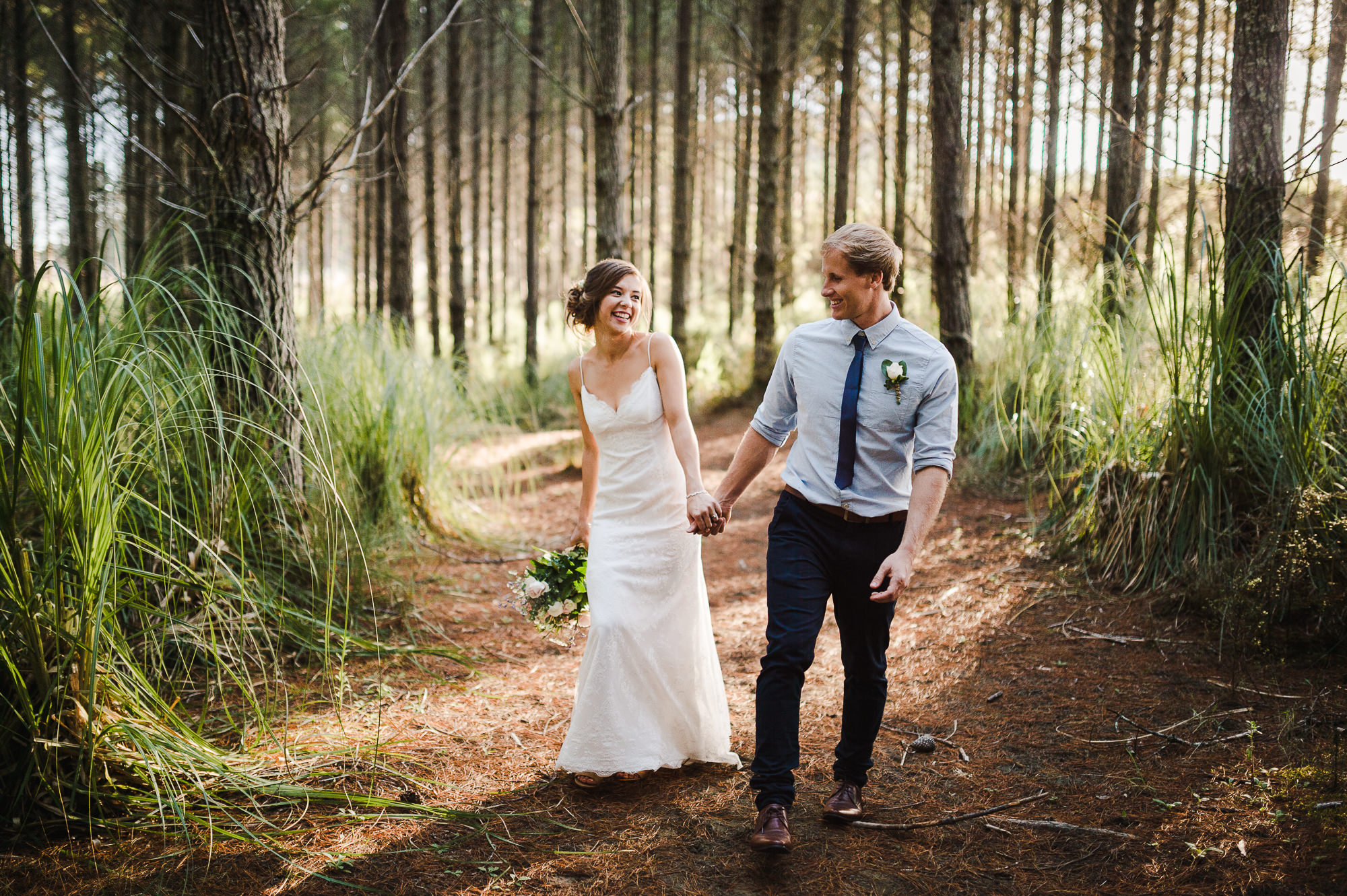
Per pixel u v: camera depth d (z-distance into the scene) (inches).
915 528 93.8
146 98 294.5
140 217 314.2
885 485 99.6
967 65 543.2
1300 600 139.7
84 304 106.6
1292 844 91.8
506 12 601.9
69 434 101.9
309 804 106.3
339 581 168.6
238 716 129.0
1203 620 152.1
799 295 664.4
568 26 611.5
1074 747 119.3
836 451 100.2
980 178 488.4
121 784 101.8
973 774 114.2
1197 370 167.8
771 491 295.7
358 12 473.1
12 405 102.6
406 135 415.2
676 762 114.5
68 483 102.5
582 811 107.1
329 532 148.1
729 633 175.3
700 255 796.0
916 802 108.0
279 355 177.3
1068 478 209.3
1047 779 111.7
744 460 109.7
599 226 335.0
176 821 99.8
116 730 103.2
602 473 117.8
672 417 114.0
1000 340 296.7
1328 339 157.6
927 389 97.1
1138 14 344.2
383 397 227.9
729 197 959.0
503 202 771.4
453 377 289.4
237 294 173.8
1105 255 238.8
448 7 464.1
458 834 101.0
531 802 109.1
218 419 132.3
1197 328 173.2
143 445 132.9
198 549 136.3
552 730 129.6
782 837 92.7
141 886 88.8
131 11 300.4
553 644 168.2
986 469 258.7
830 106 624.4
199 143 184.5
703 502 107.7
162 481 137.6
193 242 178.5
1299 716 119.5
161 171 254.5
